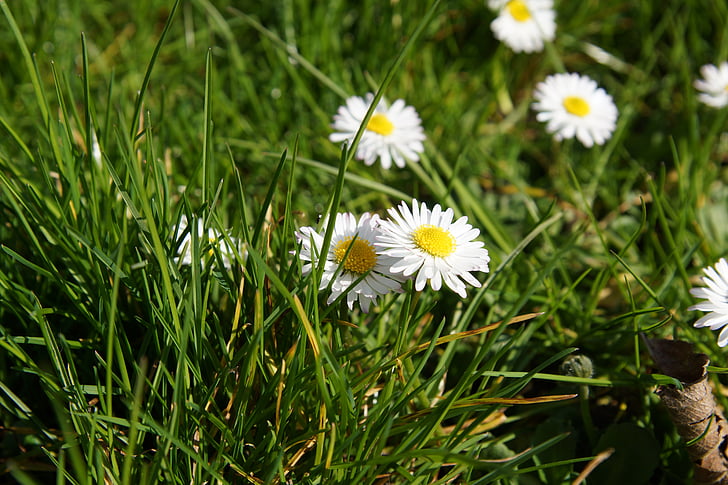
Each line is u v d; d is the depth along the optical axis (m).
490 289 0.35
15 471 0.27
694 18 0.46
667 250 0.38
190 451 0.28
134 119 0.32
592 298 0.35
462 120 0.43
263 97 0.42
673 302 0.35
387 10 0.43
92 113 0.33
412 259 0.30
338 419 0.30
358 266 0.30
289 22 0.43
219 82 0.42
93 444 0.29
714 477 0.31
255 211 0.37
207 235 0.30
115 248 0.32
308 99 0.41
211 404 0.30
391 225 0.30
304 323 0.29
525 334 0.33
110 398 0.29
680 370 0.31
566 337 0.35
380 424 0.30
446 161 0.41
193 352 0.30
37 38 0.42
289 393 0.30
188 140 0.40
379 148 0.36
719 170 0.42
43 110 0.32
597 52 0.47
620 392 0.33
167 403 0.31
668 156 0.42
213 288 0.32
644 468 0.32
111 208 0.32
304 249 0.31
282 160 0.30
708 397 0.31
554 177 0.42
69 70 0.40
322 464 0.30
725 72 0.41
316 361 0.29
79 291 0.32
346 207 0.39
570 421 0.33
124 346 0.31
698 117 0.43
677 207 0.40
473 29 0.47
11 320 0.32
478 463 0.28
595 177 0.41
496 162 0.41
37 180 0.35
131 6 0.45
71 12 0.43
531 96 0.46
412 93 0.43
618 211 0.40
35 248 0.32
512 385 0.30
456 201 0.39
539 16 0.44
